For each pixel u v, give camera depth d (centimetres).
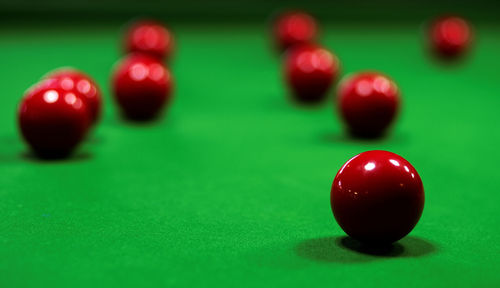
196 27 200
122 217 70
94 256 64
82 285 58
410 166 65
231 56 145
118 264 63
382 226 64
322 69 106
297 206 73
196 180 78
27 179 77
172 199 74
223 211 72
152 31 132
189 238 67
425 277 61
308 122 98
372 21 224
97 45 152
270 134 92
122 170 80
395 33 196
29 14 190
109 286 58
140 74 95
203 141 89
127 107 95
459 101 110
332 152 86
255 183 77
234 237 67
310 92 106
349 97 90
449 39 142
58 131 81
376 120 90
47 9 192
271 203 73
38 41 156
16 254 65
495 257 65
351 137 92
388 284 60
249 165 82
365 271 62
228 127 95
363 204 64
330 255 65
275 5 216
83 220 69
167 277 60
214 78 123
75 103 81
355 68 134
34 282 59
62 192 74
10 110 99
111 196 74
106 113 99
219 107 104
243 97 110
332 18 221
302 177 79
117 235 67
